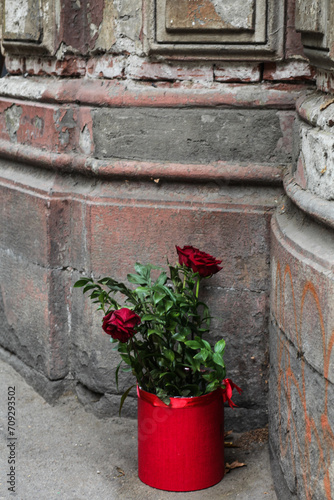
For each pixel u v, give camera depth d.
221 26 2.50
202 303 2.55
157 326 2.43
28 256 3.14
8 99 3.25
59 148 2.92
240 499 2.42
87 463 2.67
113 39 2.75
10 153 3.20
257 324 2.72
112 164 2.77
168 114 2.67
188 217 2.70
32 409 3.09
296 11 2.28
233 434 2.83
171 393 2.48
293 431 2.19
